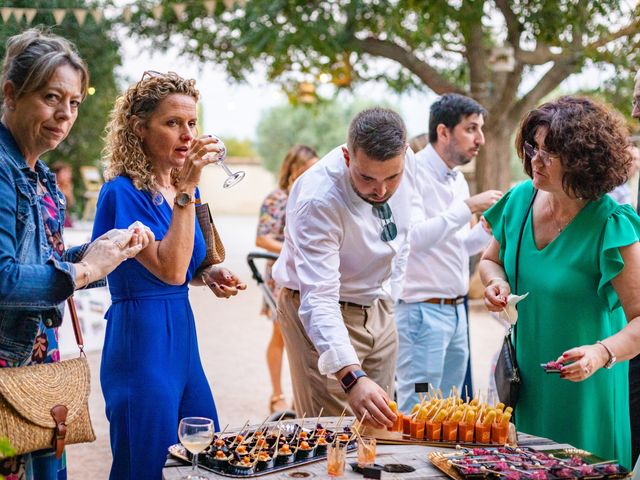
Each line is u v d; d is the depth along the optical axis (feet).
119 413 8.75
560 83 32.24
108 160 9.20
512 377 9.25
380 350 10.80
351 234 9.73
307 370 10.46
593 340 8.90
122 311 8.86
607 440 9.02
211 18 36.47
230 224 96.78
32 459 7.78
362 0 32.45
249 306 35.83
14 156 7.42
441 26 31.58
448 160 13.74
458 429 8.42
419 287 13.38
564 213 9.06
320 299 9.20
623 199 15.62
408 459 7.89
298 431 8.52
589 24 29.45
